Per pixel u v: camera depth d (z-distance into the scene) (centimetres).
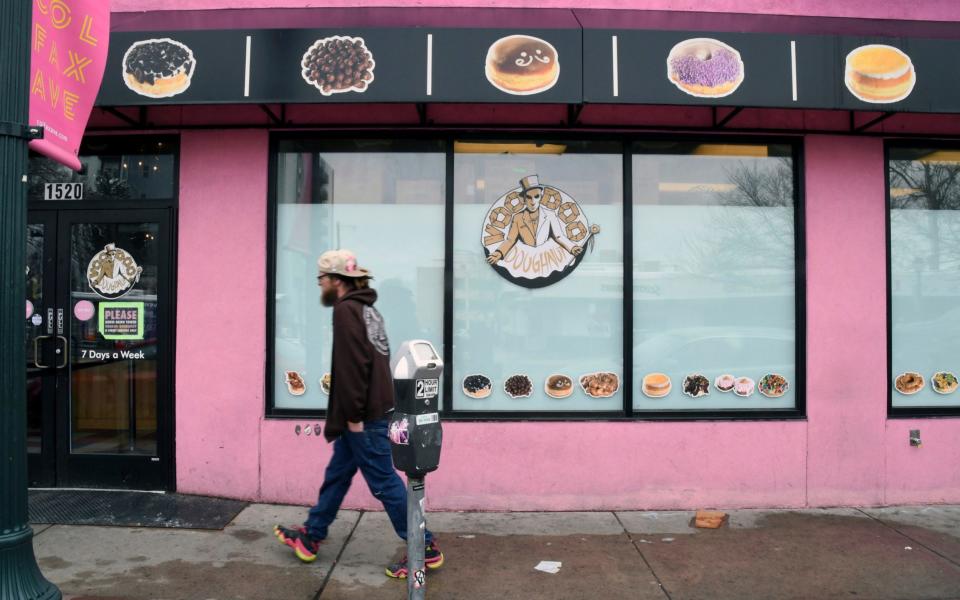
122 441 553
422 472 319
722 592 396
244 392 538
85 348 557
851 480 549
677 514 529
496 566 430
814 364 551
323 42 469
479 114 544
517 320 555
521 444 536
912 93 482
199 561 430
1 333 310
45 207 559
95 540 461
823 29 514
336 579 408
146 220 552
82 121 371
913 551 457
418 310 555
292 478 534
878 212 559
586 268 558
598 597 389
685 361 559
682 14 545
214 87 470
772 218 566
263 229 544
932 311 573
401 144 559
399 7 545
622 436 539
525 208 556
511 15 524
